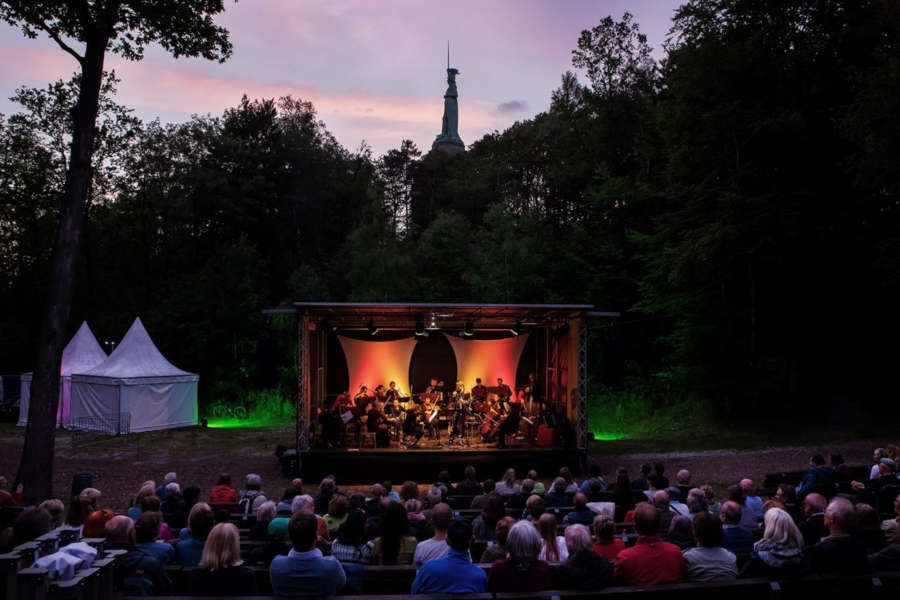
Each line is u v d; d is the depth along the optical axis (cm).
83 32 1485
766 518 495
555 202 4384
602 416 2803
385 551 599
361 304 1628
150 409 2453
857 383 2705
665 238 2761
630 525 757
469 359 2280
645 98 3250
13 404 2878
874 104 1827
